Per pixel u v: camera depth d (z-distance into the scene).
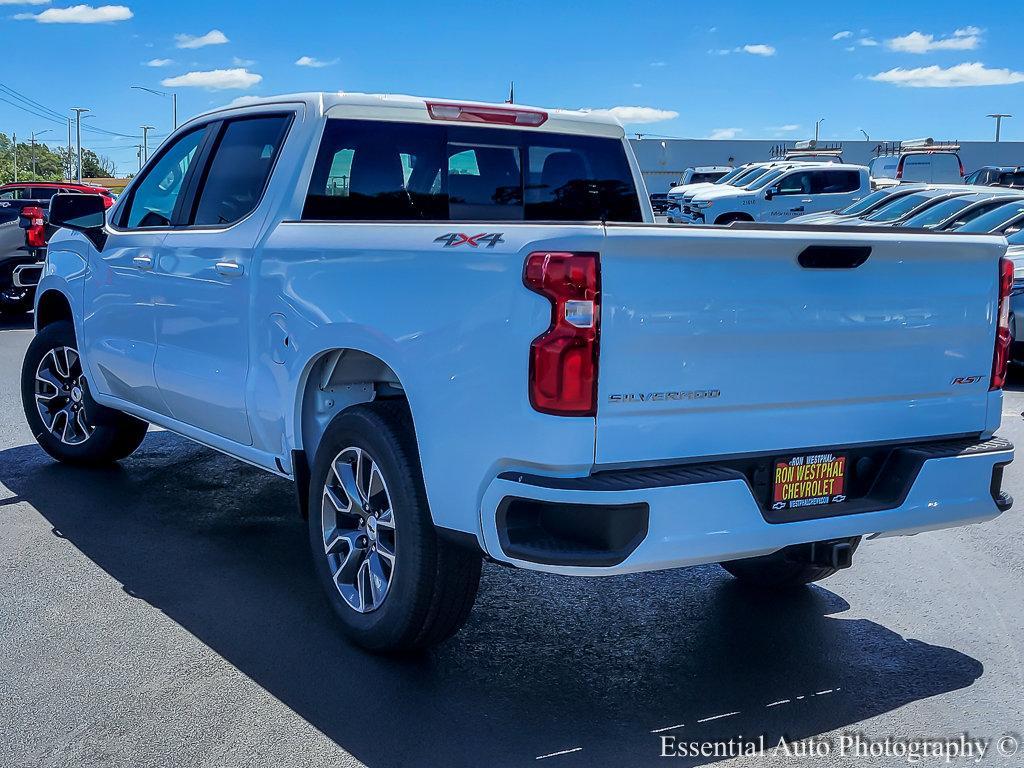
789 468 3.62
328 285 4.11
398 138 4.90
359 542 4.15
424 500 3.75
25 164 155.50
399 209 4.95
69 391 6.68
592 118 5.52
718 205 27.67
